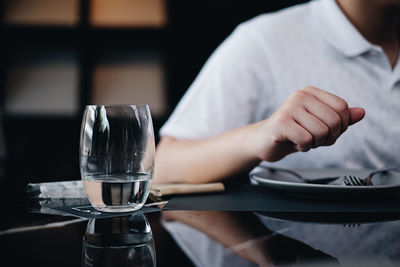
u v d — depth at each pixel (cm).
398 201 71
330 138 73
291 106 75
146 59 322
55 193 72
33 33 312
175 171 93
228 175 88
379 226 54
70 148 312
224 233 50
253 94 122
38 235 49
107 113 57
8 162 262
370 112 120
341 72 123
